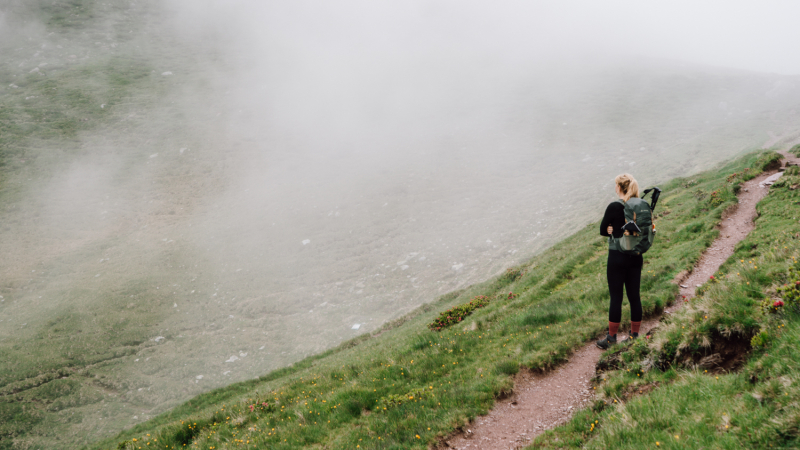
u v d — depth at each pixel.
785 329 5.00
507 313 15.02
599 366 7.34
